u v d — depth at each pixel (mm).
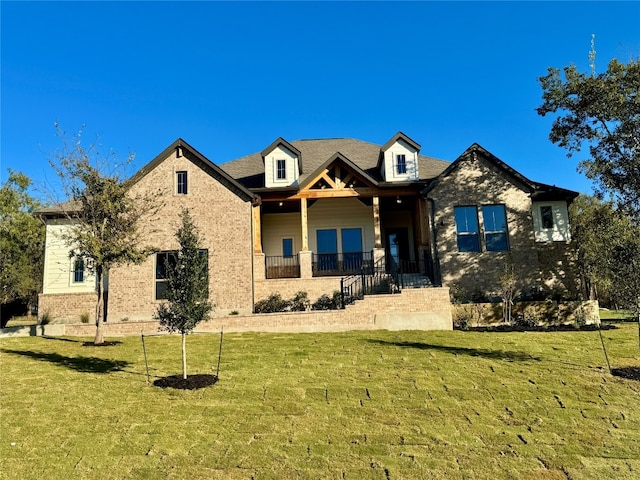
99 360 12336
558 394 9227
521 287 19312
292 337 14914
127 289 18609
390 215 24906
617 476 6320
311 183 21375
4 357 12844
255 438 7336
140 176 18625
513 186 20203
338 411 8398
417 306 16141
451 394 9227
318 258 23750
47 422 7965
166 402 8859
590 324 16641
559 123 20656
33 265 35125
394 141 22500
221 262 18875
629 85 18344
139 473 6309
